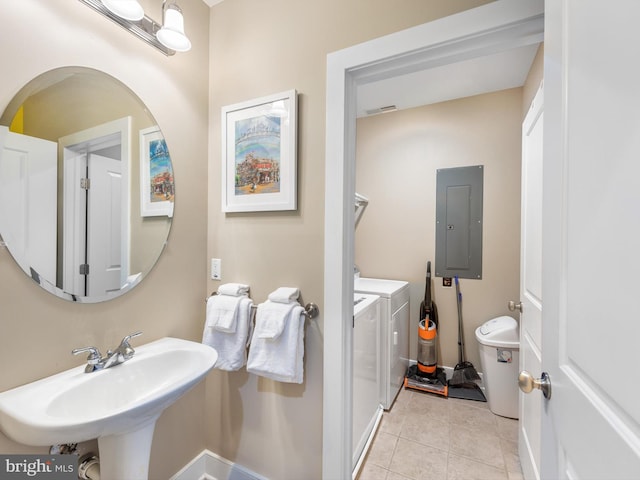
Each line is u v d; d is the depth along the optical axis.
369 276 3.03
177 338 1.43
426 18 1.07
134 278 1.25
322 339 1.29
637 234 0.39
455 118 2.70
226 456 1.53
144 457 1.02
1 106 0.88
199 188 1.54
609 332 0.45
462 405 2.29
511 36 1.00
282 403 1.38
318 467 1.31
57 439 0.74
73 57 1.04
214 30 1.57
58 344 1.02
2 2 0.88
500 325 2.26
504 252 2.54
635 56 0.39
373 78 1.27
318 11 1.28
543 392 0.73
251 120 1.42
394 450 1.80
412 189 2.87
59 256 1.02
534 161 1.32
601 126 0.47
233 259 1.51
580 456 0.54
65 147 1.03
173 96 1.40
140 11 1.04
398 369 2.43
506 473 1.62
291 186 1.32
